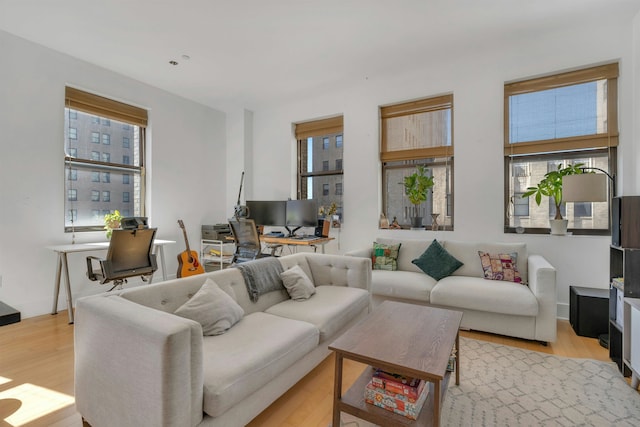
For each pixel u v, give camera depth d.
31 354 2.39
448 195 3.88
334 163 4.85
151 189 4.33
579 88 3.20
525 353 2.41
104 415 1.40
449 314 1.96
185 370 1.20
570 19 2.92
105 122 3.97
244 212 4.75
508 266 2.96
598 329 2.67
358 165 4.33
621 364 2.12
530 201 3.44
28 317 3.16
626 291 2.05
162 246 4.08
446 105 3.83
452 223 3.83
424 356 1.40
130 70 3.87
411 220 4.12
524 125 3.42
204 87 4.39
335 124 4.62
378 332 1.67
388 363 1.35
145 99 4.25
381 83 4.16
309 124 4.87
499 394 1.88
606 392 1.89
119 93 3.96
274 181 5.12
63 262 3.13
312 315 2.15
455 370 1.98
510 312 2.53
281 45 3.31
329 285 2.92
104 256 3.83
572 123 3.22
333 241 4.53
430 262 3.22
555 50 3.19
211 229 4.79
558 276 3.18
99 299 1.56
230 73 3.97
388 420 1.38
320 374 2.14
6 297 3.04
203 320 1.76
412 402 1.38
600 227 3.16
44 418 1.67
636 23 2.85
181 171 4.70
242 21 2.89
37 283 3.24
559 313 3.14
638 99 2.82
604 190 2.72
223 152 5.34
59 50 3.39
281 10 2.73
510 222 3.52
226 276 2.21
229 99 4.84
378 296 3.19
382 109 4.26
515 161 3.50
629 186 2.93
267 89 4.46
